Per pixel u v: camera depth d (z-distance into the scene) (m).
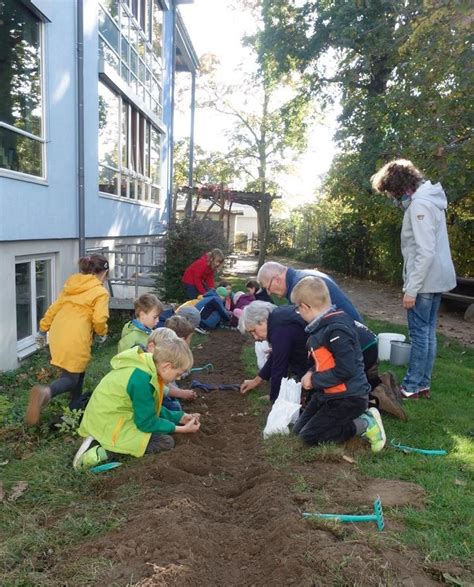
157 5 17.02
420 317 4.96
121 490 3.13
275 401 4.23
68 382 4.53
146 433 3.62
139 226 14.70
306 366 4.31
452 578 2.23
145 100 15.48
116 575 2.20
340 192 17.59
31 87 7.77
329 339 3.52
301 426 3.86
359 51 15.36
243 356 6.80
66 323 4.62
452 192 8.77
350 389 3.58
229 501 3.07
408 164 4.93
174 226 11.56
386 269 18.16
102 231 11.21
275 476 3.18
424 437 4.09
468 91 8.04
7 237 6.88
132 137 14.16
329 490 3.03
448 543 2.54
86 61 9.85
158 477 3.29
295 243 32.41
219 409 4.78
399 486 3.11
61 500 3.08
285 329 4.21
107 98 11.62
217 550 2.44
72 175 9.31
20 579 2.26
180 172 39.03
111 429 3.56
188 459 3.51
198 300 8.66
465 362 6.92
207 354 6.98
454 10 6.25
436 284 4.84
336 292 4.42
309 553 2.29
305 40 18.89
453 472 3.42
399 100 10.20
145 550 2.36
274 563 2.28
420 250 4.74
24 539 2.60
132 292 10.79
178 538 2.41
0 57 6.86
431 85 9.09
